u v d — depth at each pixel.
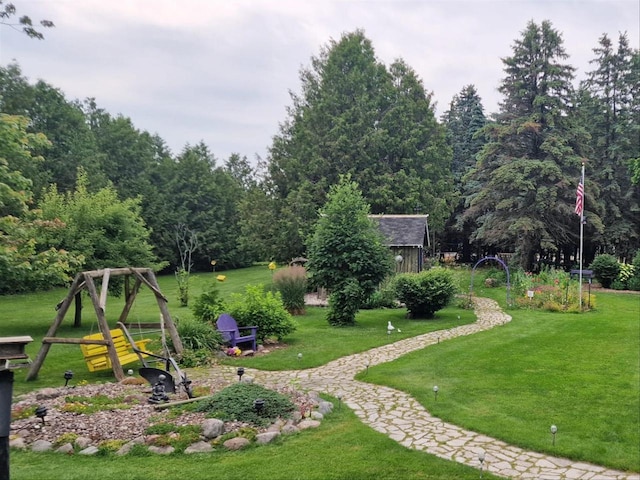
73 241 14.62
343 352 11.33
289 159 33.84
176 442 5.33
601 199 32.88
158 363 10.27
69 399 6.86
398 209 32.50
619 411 6.95
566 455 5.43
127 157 48.50
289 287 18.72
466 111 50.03
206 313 12.69
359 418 6.63
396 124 35.47
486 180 37.03
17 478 4.49
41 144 11.78
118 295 15.77
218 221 50.47
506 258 40.66
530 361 10.16
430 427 6.29
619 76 35.81
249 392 6.63
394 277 19.19
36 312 20.20
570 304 18.69
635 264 25.88
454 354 10.99
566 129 31.20
